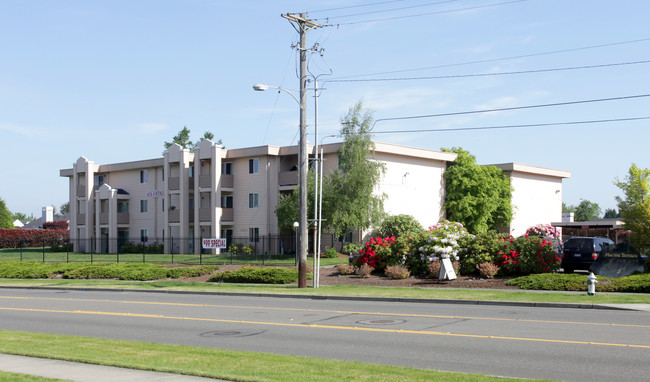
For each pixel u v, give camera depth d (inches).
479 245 1067.3
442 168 2121.1
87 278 1362.0
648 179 981.2
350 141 1758.1
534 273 1019.3
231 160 2090.3
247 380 339.3
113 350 453.1
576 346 446.0
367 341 493.7
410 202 1993.1
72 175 2591.0
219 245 1621.6
